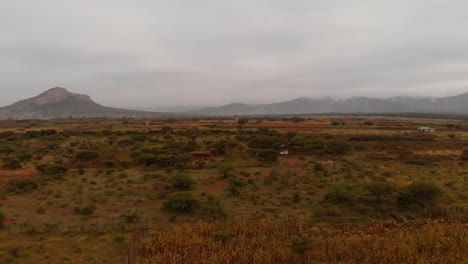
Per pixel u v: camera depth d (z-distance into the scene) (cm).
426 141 10000
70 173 5519
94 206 3581
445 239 2681
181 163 6188
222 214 3484
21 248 2589
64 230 3034
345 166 6156
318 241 2716
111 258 2472
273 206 3816
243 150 8012
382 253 2456
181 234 2834
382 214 3497
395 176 5228
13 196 4175
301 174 5444
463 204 3778
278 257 2473
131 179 5059
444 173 5534
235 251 2520
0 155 7450
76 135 11356
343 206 3791
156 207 3769
